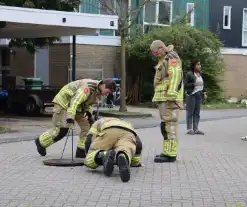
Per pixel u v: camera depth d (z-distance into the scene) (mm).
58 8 17281
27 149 9664
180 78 8312
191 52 21938
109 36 22891
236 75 26781
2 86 19250
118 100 21641
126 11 19078
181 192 6473
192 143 10922
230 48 27031
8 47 21438
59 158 8633
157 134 12398
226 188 6734
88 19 15055
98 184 6832
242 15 29453
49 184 6809
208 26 26906
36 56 23000
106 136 7359
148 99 23047
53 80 22578
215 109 21297
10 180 7023
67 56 21969
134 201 6004
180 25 22719
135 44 22594
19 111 18031
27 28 15602
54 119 8508
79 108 8375
